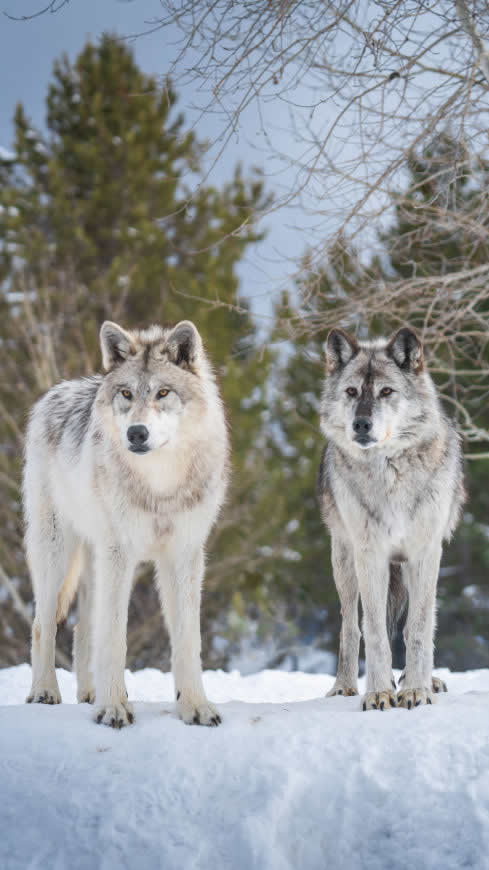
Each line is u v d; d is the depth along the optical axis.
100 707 14.23
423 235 24.81
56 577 17.25
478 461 49.44
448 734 13.06
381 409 15.80
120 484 14.73
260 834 11.66
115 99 53.38
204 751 13.04
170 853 11.61
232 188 50.69
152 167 52.75
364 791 12.16
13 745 13.23
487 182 20.84
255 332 26.83
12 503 46.22
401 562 17.53
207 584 45.66
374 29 18.06
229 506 45.31
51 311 48.44
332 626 54.41
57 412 17.95
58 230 51.69
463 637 51.78
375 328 32.59
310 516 52.62
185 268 51.22
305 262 21.42
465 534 52.00
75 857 11.69
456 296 23.81
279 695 23.77
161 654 47.16
